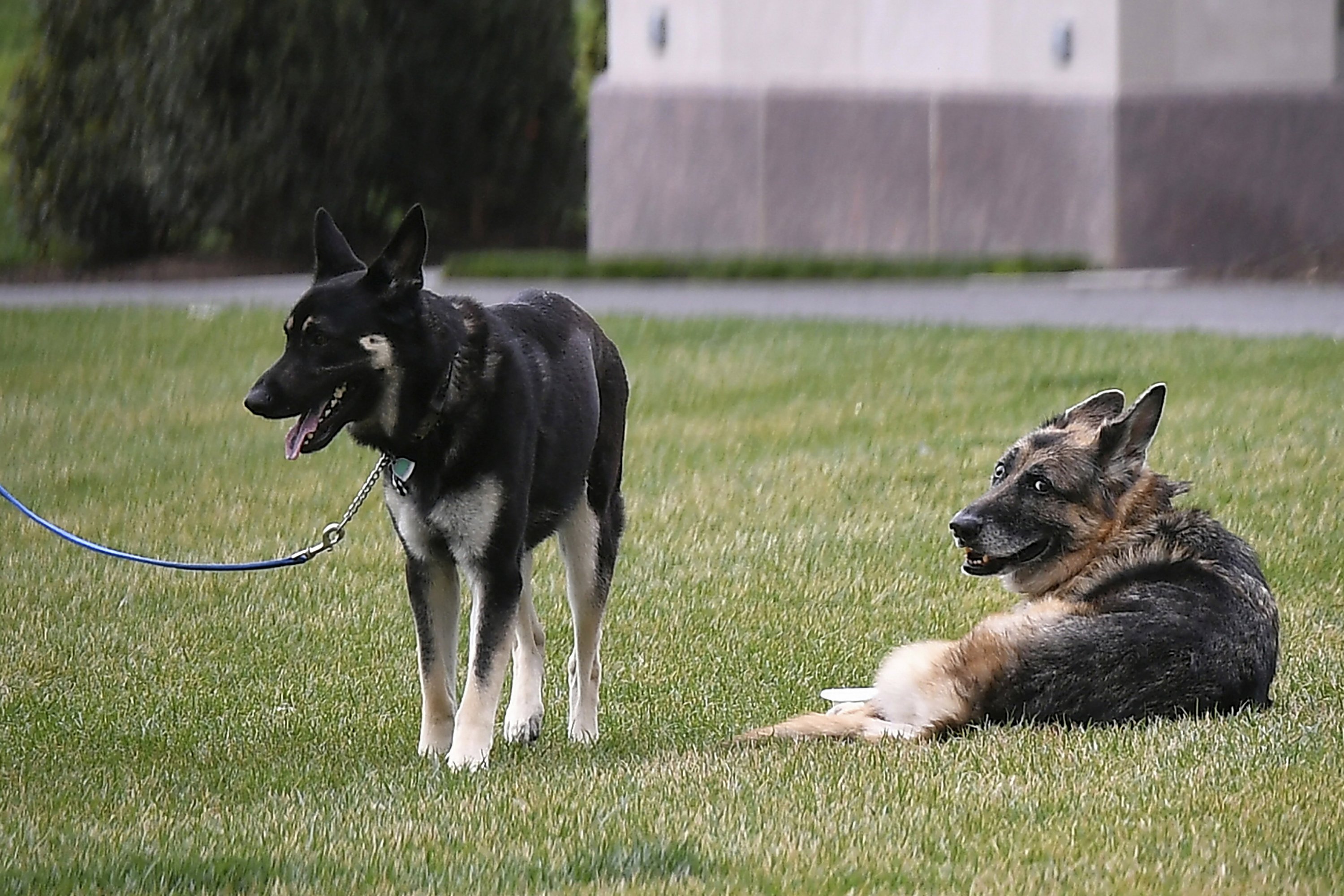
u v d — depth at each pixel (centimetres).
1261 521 1295
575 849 655
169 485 1577
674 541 1337
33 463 1669
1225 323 2103
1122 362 1869
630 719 955
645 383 1962
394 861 648
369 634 1121
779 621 1134
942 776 735
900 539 1317
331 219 873
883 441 1639
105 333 2386
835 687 1008
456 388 815
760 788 734
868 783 733
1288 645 1012
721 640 1101
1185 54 2698
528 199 3459
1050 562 891
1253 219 2714
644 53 3147
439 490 821
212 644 1104
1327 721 810
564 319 916
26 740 911
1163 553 863
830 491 1467
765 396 1873
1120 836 655
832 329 2202
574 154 3481
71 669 1052
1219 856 628
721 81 3045
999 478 906
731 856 644
